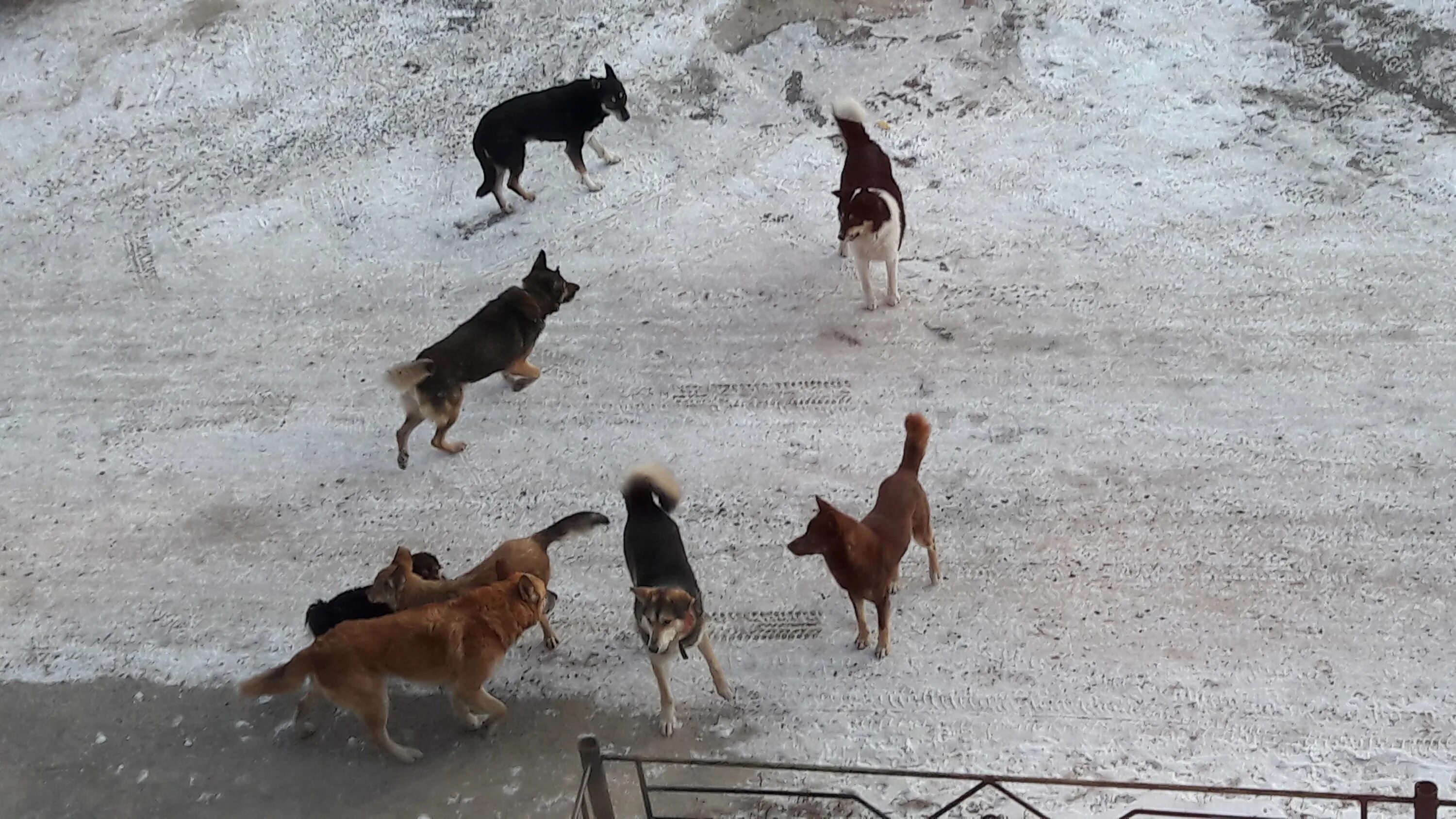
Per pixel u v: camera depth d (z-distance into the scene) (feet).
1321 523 19.70
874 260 24.16
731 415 23.00
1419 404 21.42
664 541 17.89
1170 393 22.26
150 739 18.61
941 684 18.01
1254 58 29.12
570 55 31.71
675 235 27.14
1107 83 29.12
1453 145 26.32
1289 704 17.13
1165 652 18.04
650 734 17.83
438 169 29.53
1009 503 20.66
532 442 23.04
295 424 24.06
